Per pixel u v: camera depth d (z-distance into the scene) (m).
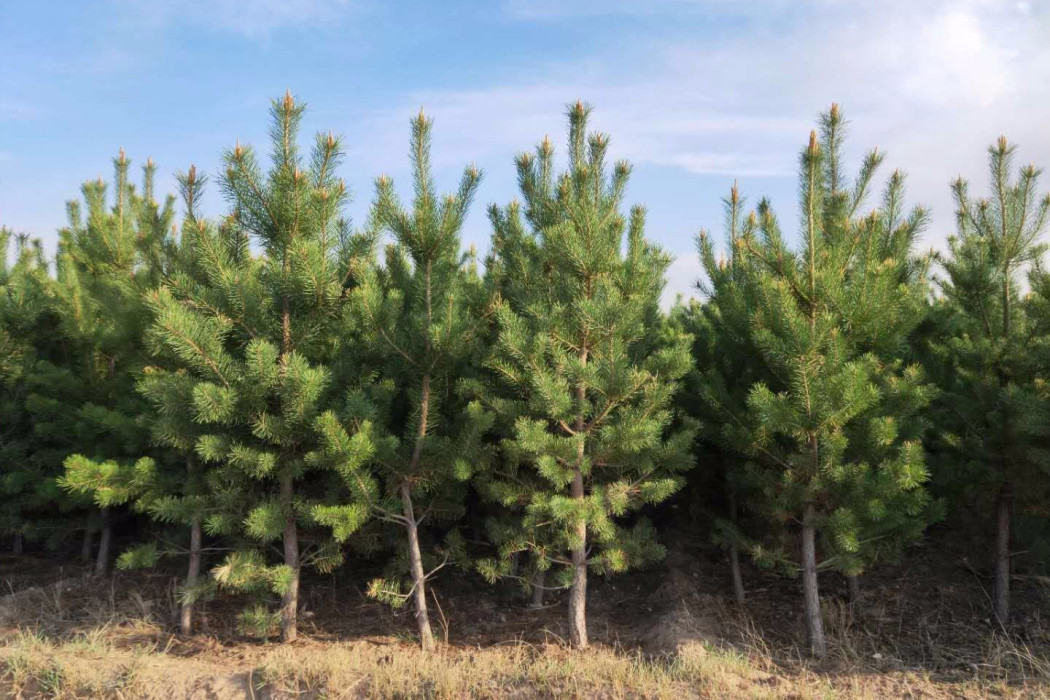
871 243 6.80
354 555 9.23
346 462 6.16
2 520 8.84
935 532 9.73
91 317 8.73
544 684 5.79
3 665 6.25
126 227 9.45
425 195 6.73
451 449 6.74
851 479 6.44
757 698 5.56
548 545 6.85
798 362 6.25
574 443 6.45
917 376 6.83
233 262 6.68
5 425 9.41
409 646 6.84
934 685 5.94
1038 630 7.01
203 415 6.05
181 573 8.81
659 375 6.73
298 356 6.30
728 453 7.73
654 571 8.85
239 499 6.70
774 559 6.91
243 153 6.48
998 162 7.58
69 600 8.00
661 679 5.82
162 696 5.87
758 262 7.16
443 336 6.58
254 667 6.20
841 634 7.00
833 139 7.11
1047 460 6.62
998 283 7.70
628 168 7.28
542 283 7.25
